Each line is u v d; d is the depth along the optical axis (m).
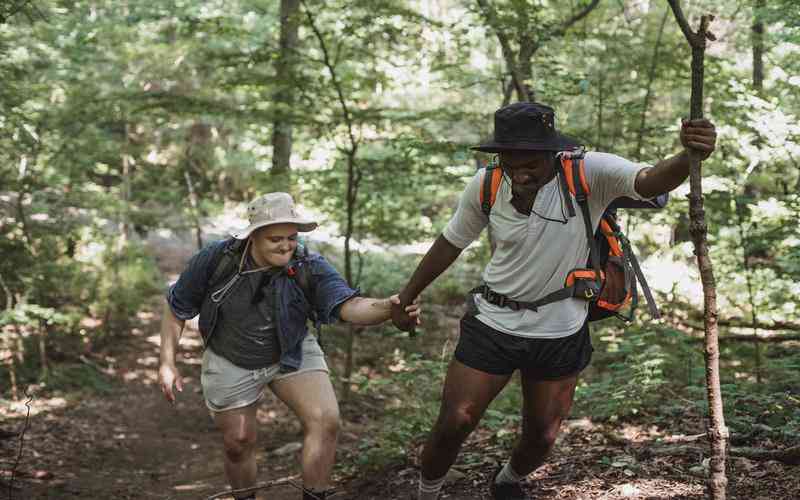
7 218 10.29
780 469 3.90
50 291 10.51
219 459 7.18
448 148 7.71
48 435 7.55
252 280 3.76
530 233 3.17
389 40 8.05
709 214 6.96
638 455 4.41
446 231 3.40
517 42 7.62
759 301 7.07
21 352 9.46
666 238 8.95
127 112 10.88
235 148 16.39
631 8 8.52
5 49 8.27
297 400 3.83
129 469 6.74
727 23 8.37
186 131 15.30
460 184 8.23
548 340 3.29
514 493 3.93
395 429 5.36
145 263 14.91
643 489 3.87
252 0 10.54
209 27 9.06
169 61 11.77
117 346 11.73
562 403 3.46
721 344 7.28
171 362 3.84
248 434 3.92
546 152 3.11
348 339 8.33
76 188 10.78
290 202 3.74
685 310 8.11
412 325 3.61
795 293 6.47
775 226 6.30
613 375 6.19
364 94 9.20
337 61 8.16
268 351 3.83
